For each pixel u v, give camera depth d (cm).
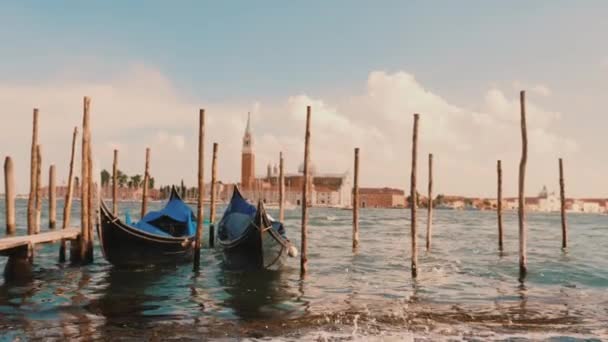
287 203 14462
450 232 4847
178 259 2164
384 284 1798
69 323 1210
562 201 2956
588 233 4944
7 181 2639
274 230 1942
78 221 4869
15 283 1717
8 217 2628
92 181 2044
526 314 1343
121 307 1398
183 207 2453
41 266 2055
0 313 1302
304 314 1332
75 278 1819
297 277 1923
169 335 1119
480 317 1303
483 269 2169
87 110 1955
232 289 1677
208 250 2689
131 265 1994
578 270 2120
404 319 1273
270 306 1432
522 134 1831
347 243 3391
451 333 1154
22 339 1072
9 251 1769
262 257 1900
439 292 1658
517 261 2452
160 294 1583
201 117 1912
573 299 1554
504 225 6631
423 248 3097
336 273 2038
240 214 2203
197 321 1250
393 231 4856
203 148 1928
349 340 1095
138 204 14688
